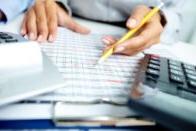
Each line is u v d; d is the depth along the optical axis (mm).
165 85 277
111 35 521
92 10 637
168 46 523
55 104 242
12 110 229
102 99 258
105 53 383
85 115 236
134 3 609
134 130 236
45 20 469
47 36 425
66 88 270
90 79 302
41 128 222
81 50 395
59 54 363
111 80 307
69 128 225
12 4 488
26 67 262
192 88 283
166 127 228
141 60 377
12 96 221
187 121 218
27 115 229
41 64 276
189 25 792
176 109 230
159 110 225
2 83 236
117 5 622
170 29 539
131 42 414
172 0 625
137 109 229
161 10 550
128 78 320
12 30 438
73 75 304
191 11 780
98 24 623
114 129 234
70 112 238
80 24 566
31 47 275
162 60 366
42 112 234
